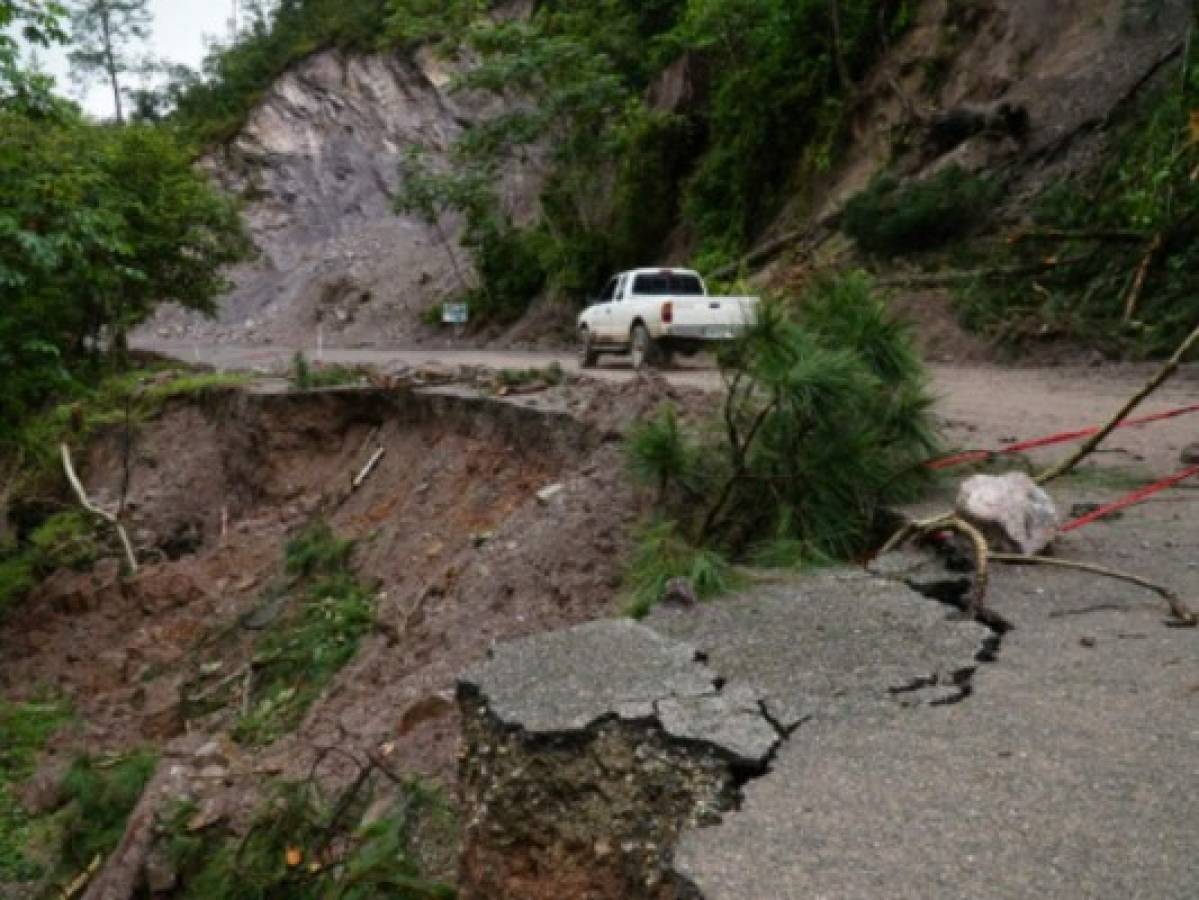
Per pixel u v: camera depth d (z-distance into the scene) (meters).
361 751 7.32
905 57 27.88
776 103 30.56
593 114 38.16
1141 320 17.53
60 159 12.43
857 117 28.33
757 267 27.80
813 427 6.68
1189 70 19.59
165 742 10.62
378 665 9.49
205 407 19.17
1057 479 7.93
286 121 59.59
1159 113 19.62
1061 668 4.25
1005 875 2.76
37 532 17.72
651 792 3.51
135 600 14.17
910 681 4.09
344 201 58.06
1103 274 18.89
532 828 3.70
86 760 9.02
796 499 6.69
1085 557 5.86
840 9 30.05
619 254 36.09
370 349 39.62
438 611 9.46
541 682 4.07
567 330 36.50
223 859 6.19
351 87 59.53
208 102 65.31
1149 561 5.77
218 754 8.07
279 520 15.06
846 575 5.59
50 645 14.06
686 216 33.84
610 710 3.80
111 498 18.41
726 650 4.45
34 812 9.57
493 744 3.84
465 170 41.44
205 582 14.10
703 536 6.82
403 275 51.16
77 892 7.81
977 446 9.19
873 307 7.66
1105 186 20.42
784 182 30.44
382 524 13.17
